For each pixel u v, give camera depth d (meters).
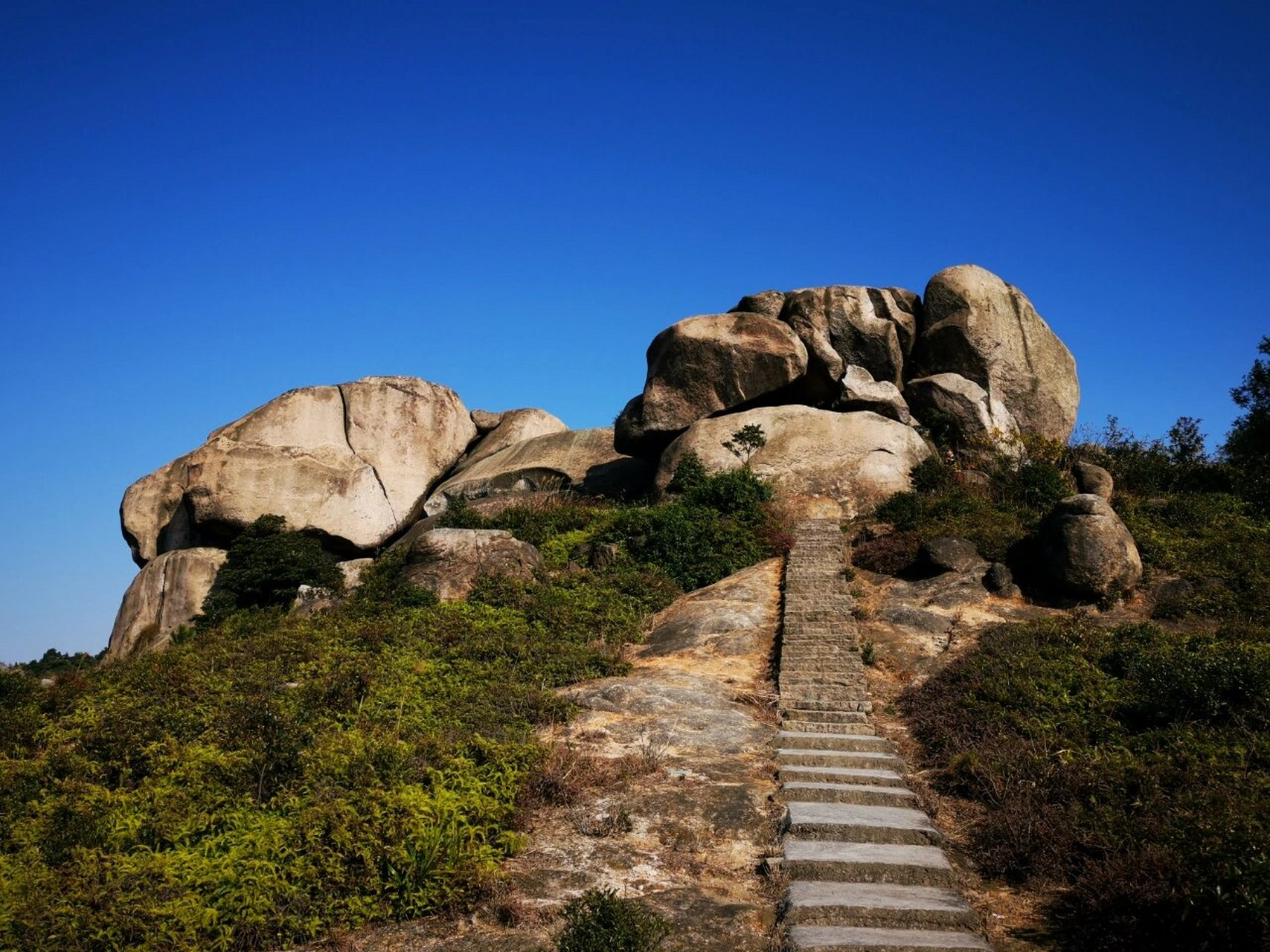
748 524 23.44
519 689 14.47
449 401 36.91
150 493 34.66
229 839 9.62
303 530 31.64
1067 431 30.59
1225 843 7.98
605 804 10.84
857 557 20.92
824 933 8.12
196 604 30.16
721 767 11.98
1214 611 16.89
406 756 11.18
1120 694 13.04
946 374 29.09
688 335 28.91
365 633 17.44
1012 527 20.91
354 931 8.44
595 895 7.80
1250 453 25.47
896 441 26.94
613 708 14.05
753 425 26.95
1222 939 7.36
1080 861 9.38
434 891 8.75
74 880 8.61
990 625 16.84
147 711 13.85
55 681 19.83
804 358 28.42
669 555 21.67
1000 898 9.10
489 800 10.23
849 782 11.45
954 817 10.81
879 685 15.12
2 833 10.48
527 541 24.28
